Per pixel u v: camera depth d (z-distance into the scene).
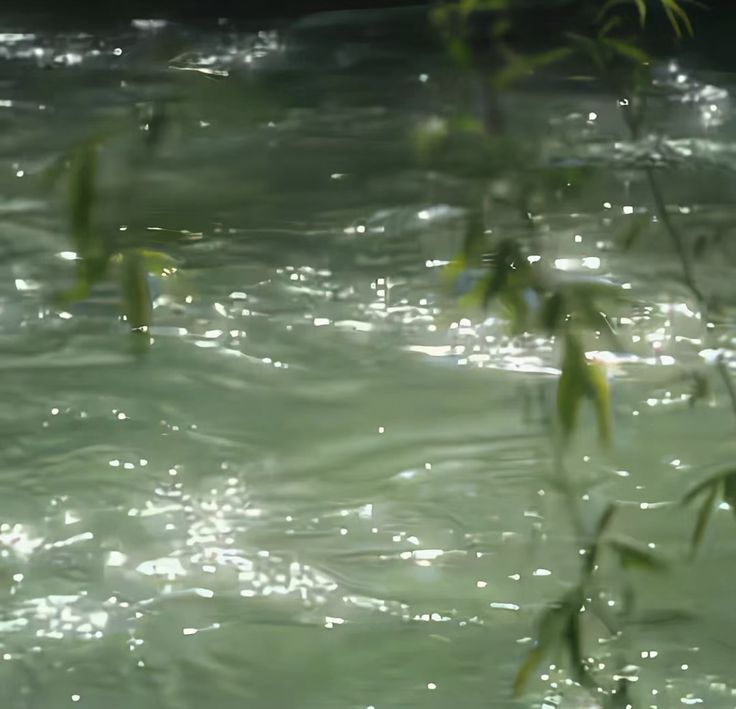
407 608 3.29
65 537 3.33
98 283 3.55
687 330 3.49
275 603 3.29
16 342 3.50
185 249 3.58
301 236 3.61
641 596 3.29
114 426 3.42
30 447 3.40
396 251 3.59
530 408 3.44
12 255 3.57
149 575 3.30
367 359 3.49
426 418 3.43
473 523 3.34
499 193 3.62
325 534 3.34
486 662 3.25
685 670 3.24
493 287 3.31
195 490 3.37
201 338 3.51
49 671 3.24
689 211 3.62
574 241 3.57
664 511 3.35
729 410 3.43
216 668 3.24
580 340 3.26
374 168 3.69
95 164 3.37
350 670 3.24
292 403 3.45
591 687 3.23
